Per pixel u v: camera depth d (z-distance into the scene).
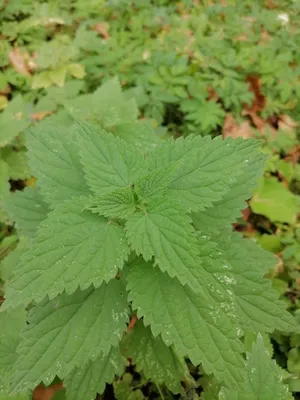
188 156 0.16
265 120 0.37
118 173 0.16
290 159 0.35
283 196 0.30
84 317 0.16
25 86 0.38
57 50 0.37
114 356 0.19
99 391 0.18
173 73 0.36
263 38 0.43
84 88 0.37
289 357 0.23
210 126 0.35
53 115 0.31
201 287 0.13
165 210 0.15
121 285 0.16
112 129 0.28
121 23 0.45
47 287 0.13
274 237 0.28
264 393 0.14
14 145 0.32
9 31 0.42
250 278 0.17
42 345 0.15
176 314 0.14
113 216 0.15
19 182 0.33
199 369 0.23
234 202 0.17
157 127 0.33
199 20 0.44
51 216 0.15
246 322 0.17
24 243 0.24
